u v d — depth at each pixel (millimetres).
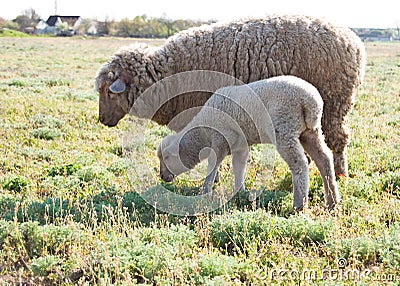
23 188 7352
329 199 6234
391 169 7785
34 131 10664
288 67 7062
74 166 8141
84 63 30859
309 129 6137
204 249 5113
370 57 35375
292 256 4980
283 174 7441
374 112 12547
